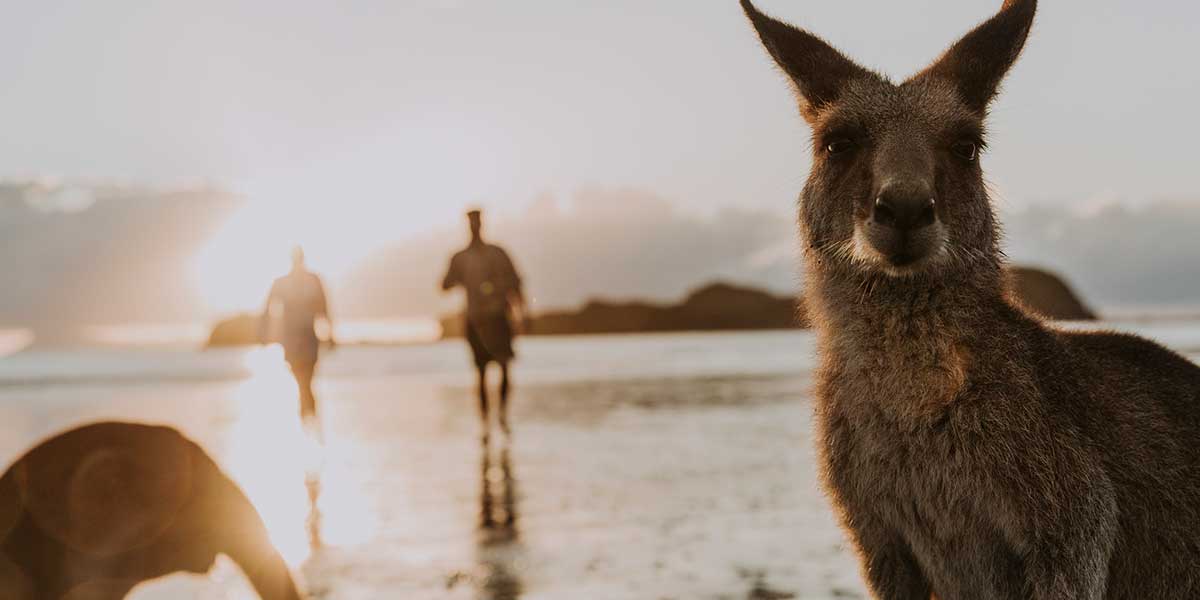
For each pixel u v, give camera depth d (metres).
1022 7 4.46
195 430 14.21
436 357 46.12
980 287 4.02
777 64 4.64
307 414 12.55
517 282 13.30
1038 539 3.68
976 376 3.80
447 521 7.59
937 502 3.84
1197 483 3.95
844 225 4.16
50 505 3.53
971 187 4.14
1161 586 3.94
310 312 12.47
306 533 7.22
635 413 15.52
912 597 4.07
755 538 6.90
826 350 4.18
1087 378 4.00
